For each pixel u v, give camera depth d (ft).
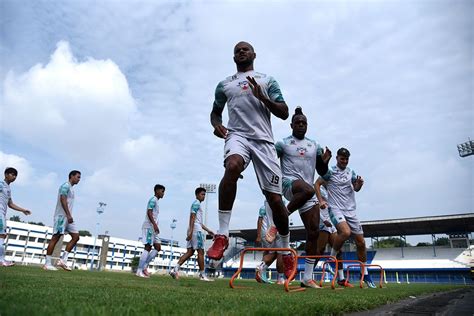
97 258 210.18
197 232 28.86
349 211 23.94
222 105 14.26
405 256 145.79
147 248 27.48
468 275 126.62
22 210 27.22
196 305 5.46
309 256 15.46
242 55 13.56
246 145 12.22
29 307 4.03
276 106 12.14
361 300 8.36
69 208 25.91
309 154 16.19
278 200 12.59
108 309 4.40
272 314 4.80
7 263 25.45
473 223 129.90
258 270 23.73
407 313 7.11
